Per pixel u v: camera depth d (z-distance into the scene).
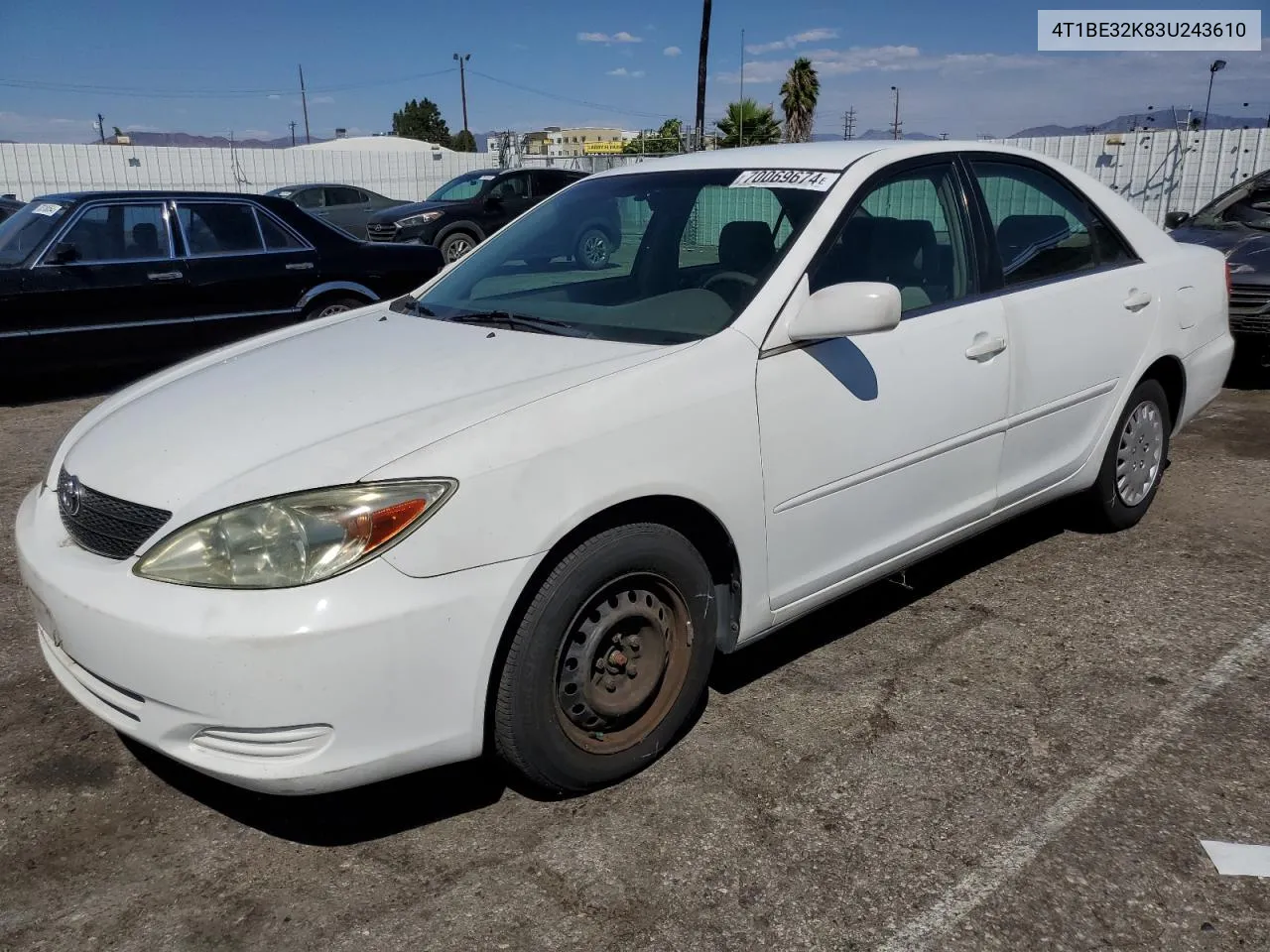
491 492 2.28
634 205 3.52
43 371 7.04
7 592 3.99
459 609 2.25
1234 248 7.25
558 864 2.41
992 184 3.62
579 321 3.06
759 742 2.90
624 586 2.59
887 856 2.41
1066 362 3.72
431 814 2.61
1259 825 2.50
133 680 2.26
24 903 2.31
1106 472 4.17
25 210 7.63
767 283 2.90
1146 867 2.36
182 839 2.54
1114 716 3.00
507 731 2.45
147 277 7.27
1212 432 6.08
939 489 3.34
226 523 2.21
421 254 8.52
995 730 2.94
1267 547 4.27
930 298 3.31
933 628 3.59
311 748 2.21
